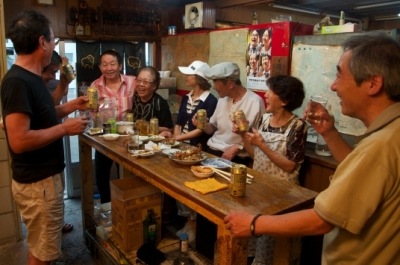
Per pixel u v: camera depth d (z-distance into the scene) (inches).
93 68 135.5
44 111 67.5
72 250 102.5
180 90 146.7
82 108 84.2
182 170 62.7
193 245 93.2
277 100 73.4
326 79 88.2
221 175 59.2
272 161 72.7
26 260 97.5
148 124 88.7
